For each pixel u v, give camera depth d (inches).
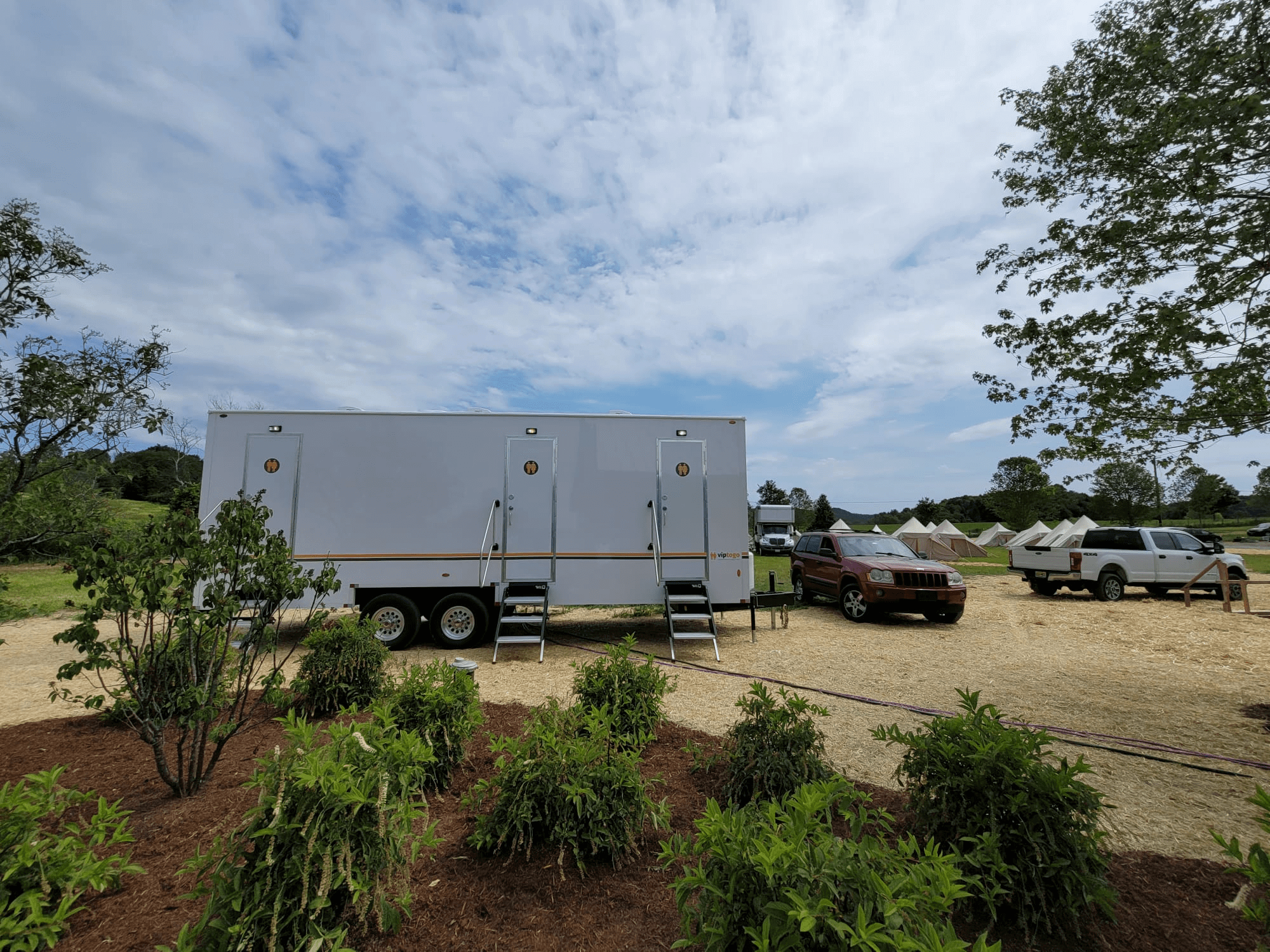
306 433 332.8
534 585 336.5
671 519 344.2
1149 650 339.9
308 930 84.8
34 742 182.9
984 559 1190.3
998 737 109.2
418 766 104.3
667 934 96.9
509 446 339.6
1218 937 96.4
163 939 94.4
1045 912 96.8
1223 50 187.2
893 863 76.7
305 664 204.1
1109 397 215.2
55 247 192.7
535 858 118.5
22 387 176.6
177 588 143.0
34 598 500.1
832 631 401.1
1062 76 225.1
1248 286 193.6
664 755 173.2
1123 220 213.9
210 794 142.5
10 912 91.6
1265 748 188.2
